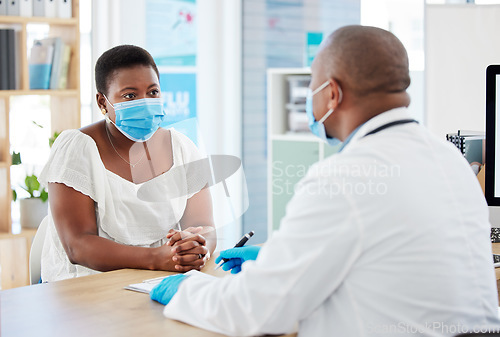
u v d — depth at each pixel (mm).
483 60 2664
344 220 1129
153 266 1824
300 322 1242
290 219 1175
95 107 4066
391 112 1262
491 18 2641
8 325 1343
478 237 1258
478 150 2268
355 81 1255
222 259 1772
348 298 1165
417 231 1147
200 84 4965
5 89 3488
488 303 1268
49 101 3877
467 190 1266
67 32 3785
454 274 1186
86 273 2008
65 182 1974
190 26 4855
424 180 1190
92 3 4086
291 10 5074
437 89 2689
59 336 1276
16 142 3748
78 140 2039
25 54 3525
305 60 5062
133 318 1388
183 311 1351
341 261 1136
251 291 1172
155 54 4629
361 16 4234
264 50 5152
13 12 3506
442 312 1178
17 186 3707
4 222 3521
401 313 1152
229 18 5062
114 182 2021
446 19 2660
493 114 2018
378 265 1146
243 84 5188
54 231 2061
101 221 2016
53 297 1547
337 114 1318
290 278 1134
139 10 4473
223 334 1283
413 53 4070
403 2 4117
